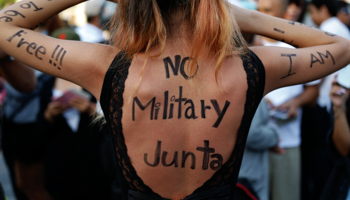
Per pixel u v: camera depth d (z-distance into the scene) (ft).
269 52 3.89
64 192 9.03
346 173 6.61
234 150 3.84
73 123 8.80
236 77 3.74
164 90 3.69
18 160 10.27
